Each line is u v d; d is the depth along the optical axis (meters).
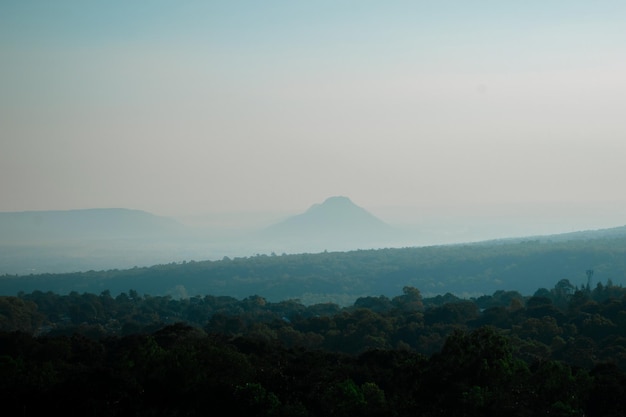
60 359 92.81
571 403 76.19
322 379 83.00
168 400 80.25
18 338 100.88
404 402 77.56
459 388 76.94
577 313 133.62
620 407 75.94
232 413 77.75
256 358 92.44
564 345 113.06
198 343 95.56
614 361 100.62
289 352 101.81
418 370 84.56
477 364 80.00
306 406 77.88
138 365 85.44
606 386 78.12
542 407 74.81
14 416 76.81
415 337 131.25
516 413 73.25
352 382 79.00
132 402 77.25
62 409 76.06
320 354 95.38
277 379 82.44
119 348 101.81
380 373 87.12
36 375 82.25
